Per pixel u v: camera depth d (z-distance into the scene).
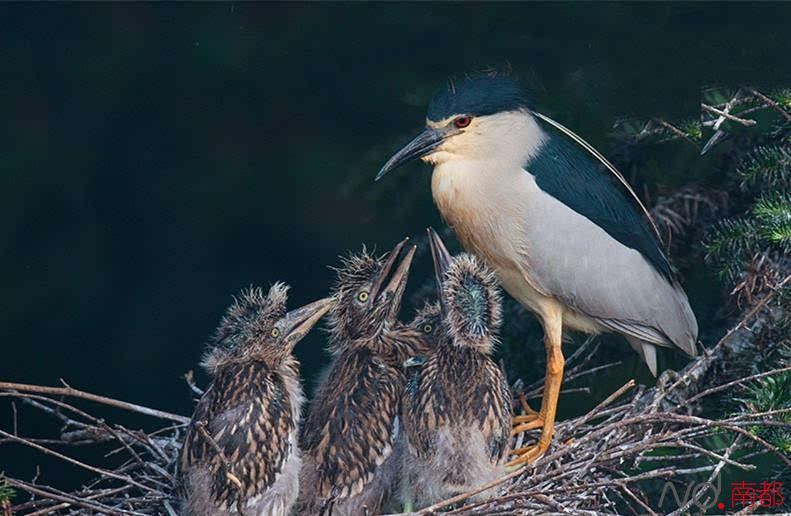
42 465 13.48
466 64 11.84
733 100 10.75
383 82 12.28
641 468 11.38
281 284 11.06
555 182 11.32
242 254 14.13
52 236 13.75
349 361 10.51
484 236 11.37
